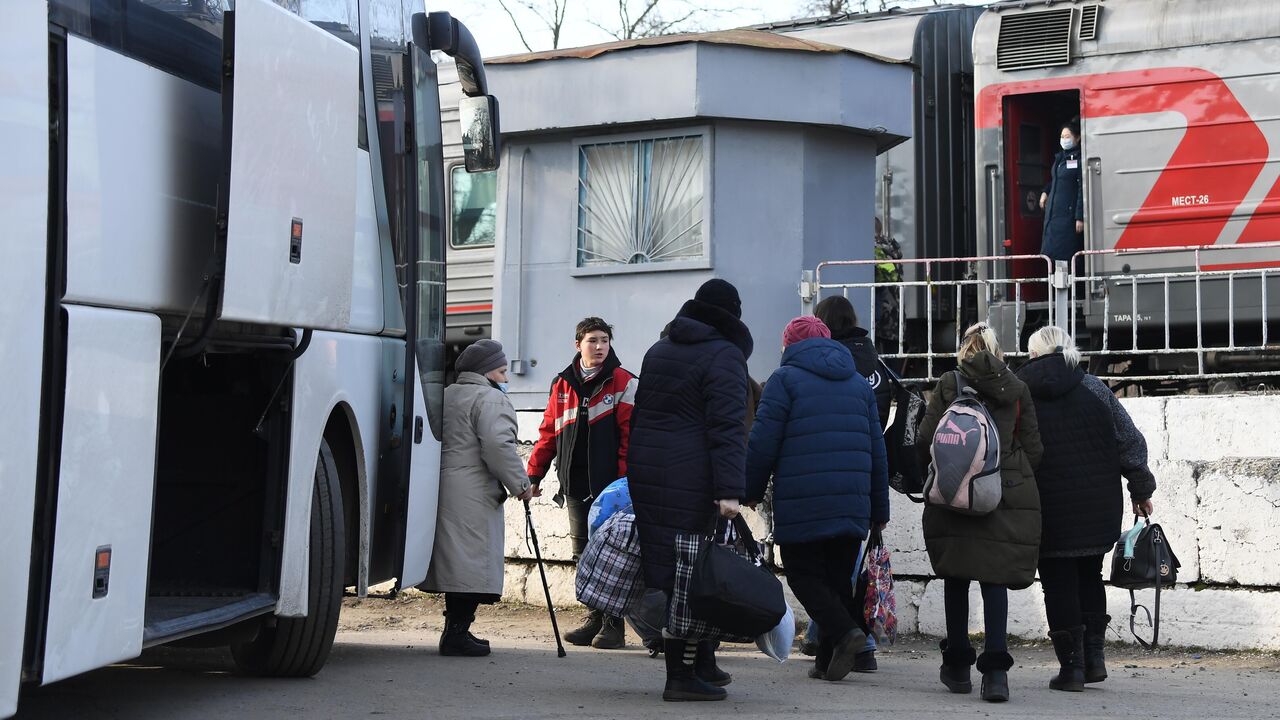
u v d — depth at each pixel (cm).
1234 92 1183
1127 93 1230
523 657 775
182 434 604
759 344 1145
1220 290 1166
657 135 1159
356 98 609
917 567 897
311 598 644
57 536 433
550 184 1199
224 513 602
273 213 526
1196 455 846
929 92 1398
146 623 516
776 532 674
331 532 648
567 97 1168
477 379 779
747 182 1149
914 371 1376
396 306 716
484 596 771
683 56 1127
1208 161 1190
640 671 732
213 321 497
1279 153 1161
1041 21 1280
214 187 538
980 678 745
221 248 491
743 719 591
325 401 628
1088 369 1222
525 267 1206
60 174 434
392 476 710
